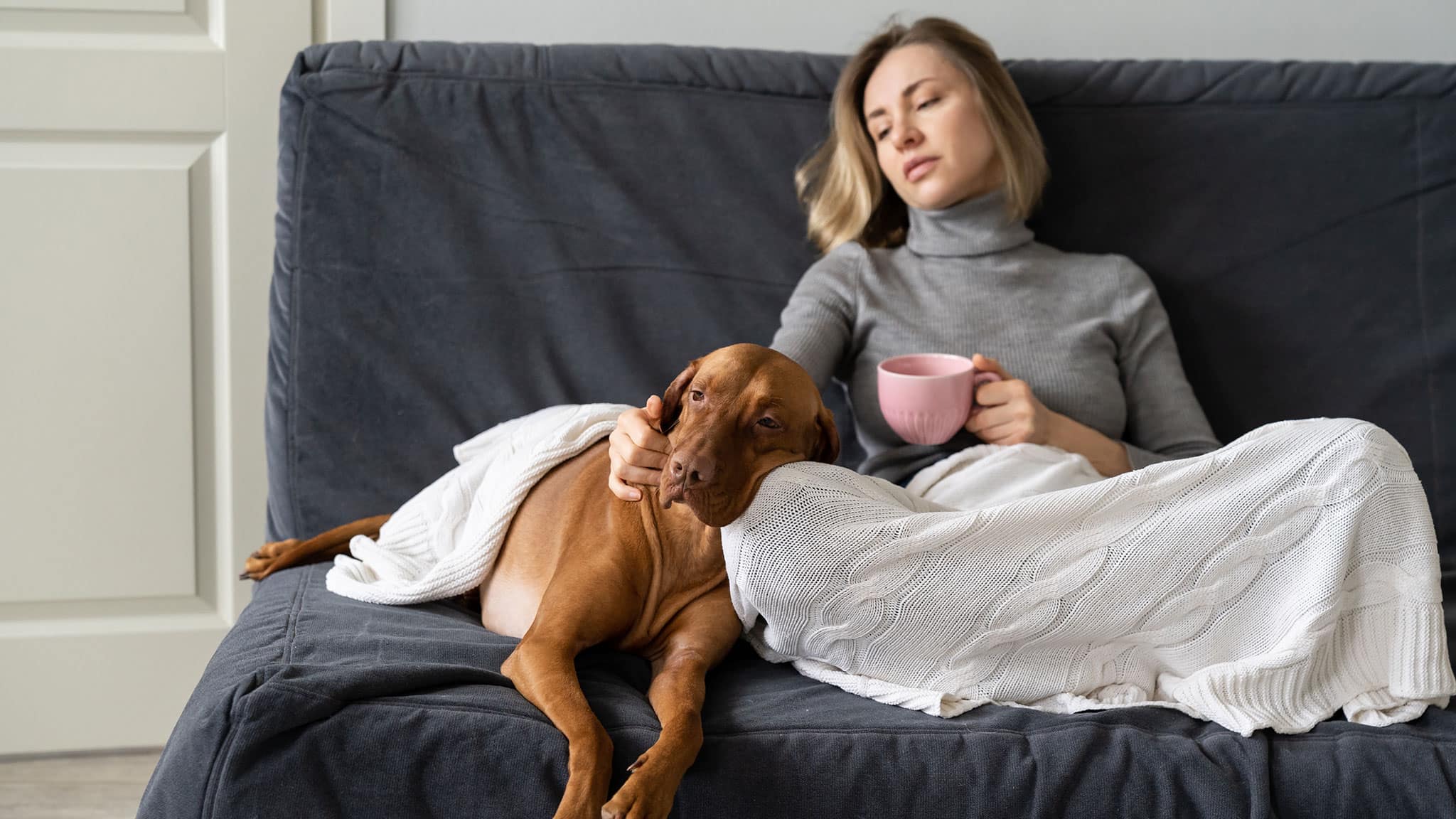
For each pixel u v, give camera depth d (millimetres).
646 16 1937
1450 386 1768
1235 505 1105
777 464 1086
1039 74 1806
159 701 1910
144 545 1864
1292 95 1811
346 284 1640
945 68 1622
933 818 970
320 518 1621
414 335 1652
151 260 1815
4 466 1794
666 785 891
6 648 1833
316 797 917
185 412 1853
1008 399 1396
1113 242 1794
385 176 1656
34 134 1777
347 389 1631
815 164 1753
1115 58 2023
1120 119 1801
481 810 932
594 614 1111
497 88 1692
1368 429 1118
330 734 933
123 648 1881
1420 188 1795
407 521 1411
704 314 1721
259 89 1827
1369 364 1775
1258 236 1789
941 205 1648
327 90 1651
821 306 1628
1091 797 979
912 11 1984
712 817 950
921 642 1102
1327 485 1104
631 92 1729
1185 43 2031
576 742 913
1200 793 977
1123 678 1147
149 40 1798
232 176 1837
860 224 1726
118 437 1834
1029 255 1676
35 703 1858
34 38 1765
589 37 1929
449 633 1159
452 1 1880
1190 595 1106
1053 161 1796
